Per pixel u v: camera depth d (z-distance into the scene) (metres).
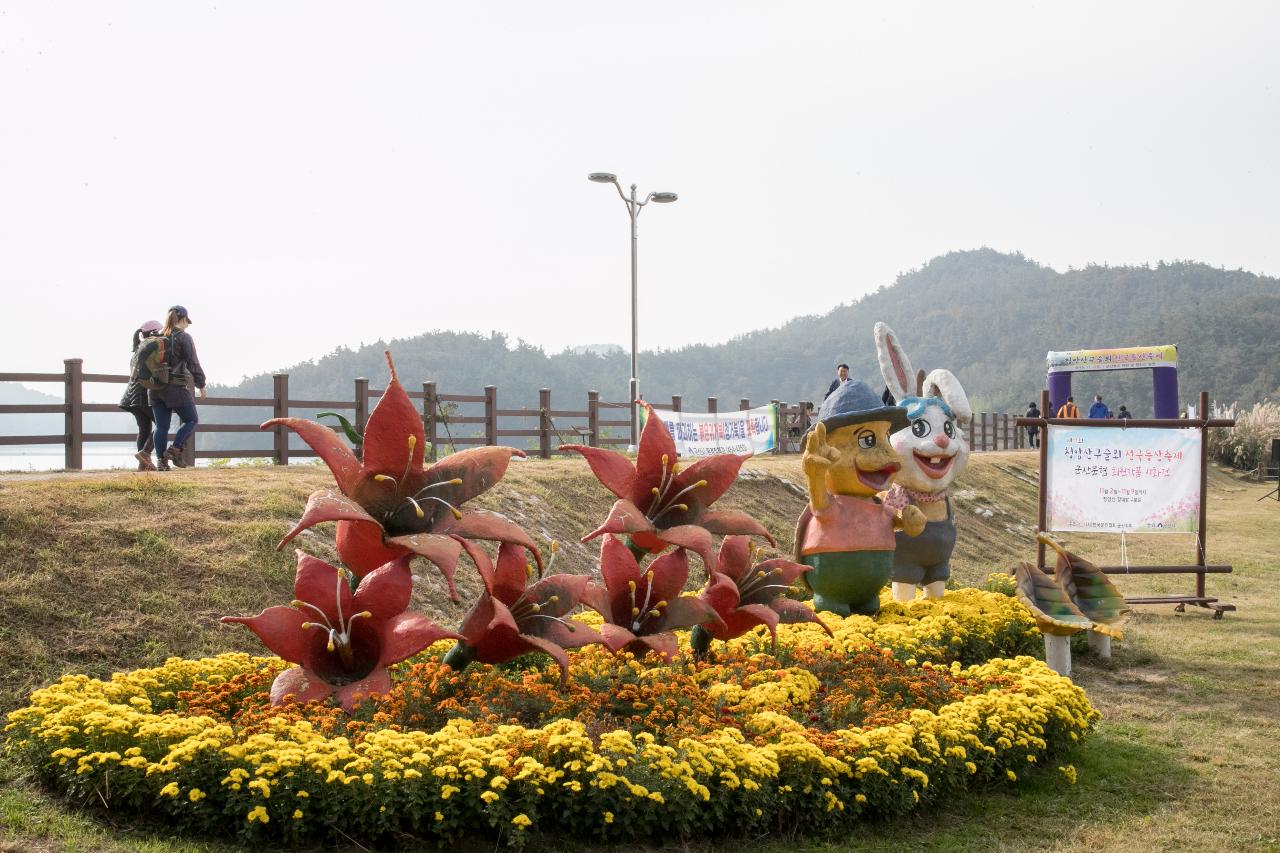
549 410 21.12
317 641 6.04
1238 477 41.69
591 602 6.69
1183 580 17.02
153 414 12.70
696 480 7.04
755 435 26.91
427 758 5.04
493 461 6.39
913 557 10.78
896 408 10.17
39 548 8.12
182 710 6.26
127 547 8.55
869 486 10.19
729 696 6.63
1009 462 31.06
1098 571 10.00
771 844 5.49
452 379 124.00
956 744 6.35
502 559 6.43
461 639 6.06
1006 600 10.66
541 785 5.20
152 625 7.78
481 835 5.20
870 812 5.90
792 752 5.66
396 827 4.99
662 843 5.30
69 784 5.39
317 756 5.01
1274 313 143.88
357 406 16.12
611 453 6.97
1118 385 125.75
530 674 6.93
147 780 5.20
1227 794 6.55
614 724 6.10
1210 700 8.98
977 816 6.14
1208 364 131.62
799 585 11.07
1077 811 6.24
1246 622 12.83
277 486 10.89
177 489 10.00
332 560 9.62
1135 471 13.29
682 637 8.37
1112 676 9.89
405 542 5.75
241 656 7.17
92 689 6.09
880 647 8.38
